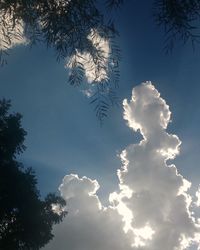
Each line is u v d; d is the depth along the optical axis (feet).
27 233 74.54
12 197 72.02
